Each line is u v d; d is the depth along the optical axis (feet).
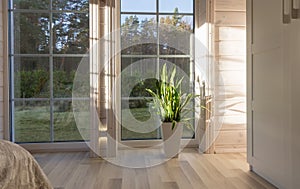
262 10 6.68
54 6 10.07
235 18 9.51
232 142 9.67
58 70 10.14
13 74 9.98
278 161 6.07
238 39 9.55
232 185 6.46
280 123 5.95
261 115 6.86
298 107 5.26
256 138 7.18
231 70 9.59
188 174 7.32
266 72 6.55
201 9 10.16
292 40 5.42
